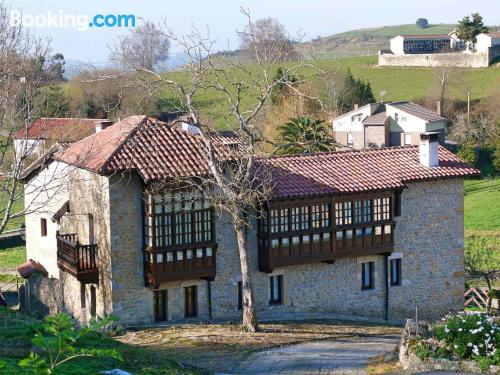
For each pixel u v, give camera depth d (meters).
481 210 75.31
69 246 38.34
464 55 133.75
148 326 37.25
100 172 35.62
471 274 51.28
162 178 35.81
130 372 23.08
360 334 36.94
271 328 37.16
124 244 36.84
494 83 121.25
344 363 30.58
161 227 36.44
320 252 39.47
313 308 40.50
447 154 44.03
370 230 40.59
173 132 38.78
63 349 15.98
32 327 26.64
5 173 39.09
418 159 43.06
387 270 41.75
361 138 94.88
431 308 43.03
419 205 42.28
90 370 21.94
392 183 40.56
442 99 111.69
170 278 36.84
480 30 147.62
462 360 27.59
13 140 39.06
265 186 36.34
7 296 51.75
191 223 37.12
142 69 37.47
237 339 34.81
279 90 67.56
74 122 47.84
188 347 33.25
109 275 36.88
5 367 19.97
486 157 93.06
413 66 135.50
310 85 75.00
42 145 42.91
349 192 39.34
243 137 36.72
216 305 38.88
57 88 64.25
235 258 39.09
